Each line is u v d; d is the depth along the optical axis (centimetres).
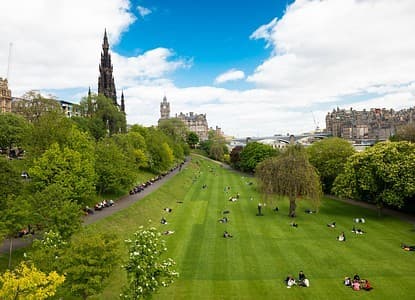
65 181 5169
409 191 5834
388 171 6066
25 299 2091
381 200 6525
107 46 19625
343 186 6881
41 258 2811
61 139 6638
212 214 6831
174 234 5388
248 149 14625
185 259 4266
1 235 3147
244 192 9612
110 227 5366
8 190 4225
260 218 6481
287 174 6556
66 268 2708
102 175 7100
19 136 9381
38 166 5275
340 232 5431
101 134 12962
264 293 3325
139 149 11456
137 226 5844
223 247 4734
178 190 9731
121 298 2738
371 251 4478
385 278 3619
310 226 5844
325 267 3959
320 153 9094
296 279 3641
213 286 3494
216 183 11644
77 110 15362
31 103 11431
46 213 3641
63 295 2970
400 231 5428
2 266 3534
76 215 3694
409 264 3997
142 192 8569
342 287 3422
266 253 4472
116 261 2862
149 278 2648
